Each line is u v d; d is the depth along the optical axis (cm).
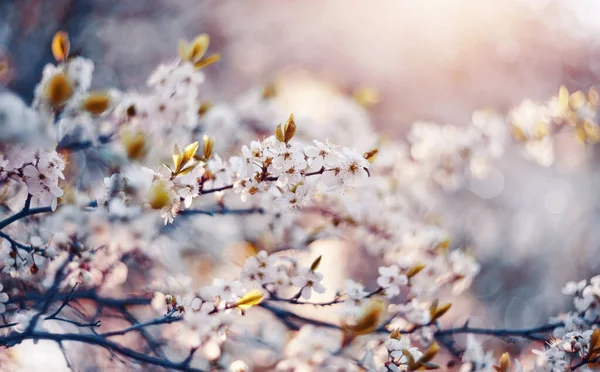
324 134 127
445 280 112
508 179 325
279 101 125
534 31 195
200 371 99
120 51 219
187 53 106
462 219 308
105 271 107
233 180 95
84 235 105
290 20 237
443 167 124
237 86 242
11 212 100
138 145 103
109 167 106
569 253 341
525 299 338
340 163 93
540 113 119
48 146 93
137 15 218
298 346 112
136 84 209
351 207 112
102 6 204
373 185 113
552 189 345
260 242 114
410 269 102
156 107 106
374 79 239
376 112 240
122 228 107
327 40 238
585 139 117
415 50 226
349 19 233
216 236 122
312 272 99
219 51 239
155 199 93
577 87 189
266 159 92
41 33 186
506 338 106
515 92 206
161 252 116
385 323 103
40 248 98
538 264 342
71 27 198
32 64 173
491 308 334
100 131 106
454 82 225
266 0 234
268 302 106
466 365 103
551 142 120
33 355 107
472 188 308
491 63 210
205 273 124
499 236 334
